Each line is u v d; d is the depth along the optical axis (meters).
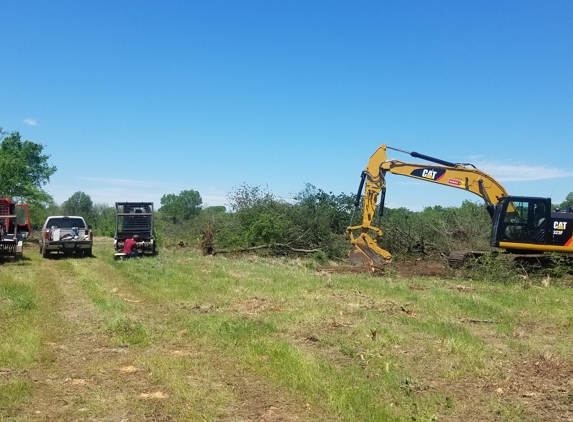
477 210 21.52
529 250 15.78
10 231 19.94
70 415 4.98
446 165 16.94
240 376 6.16
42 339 7.65
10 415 4.94
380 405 5.21
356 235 20.55
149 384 5.86
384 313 9.52
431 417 4.94
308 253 20.56
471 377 6.15
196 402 5.30
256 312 9.65
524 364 6.68
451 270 16.41
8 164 32.16
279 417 4.98
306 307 9.99
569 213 15.89
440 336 7.90
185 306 10.34
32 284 13.07
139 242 21.31
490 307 10.23
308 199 22.28
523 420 4.98
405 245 20.05
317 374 6.04
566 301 11.18
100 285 12.93
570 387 5.84
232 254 21.53
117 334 8.02
